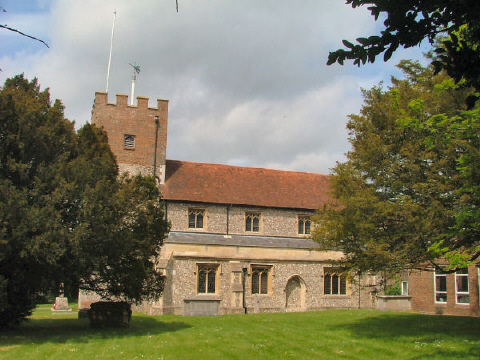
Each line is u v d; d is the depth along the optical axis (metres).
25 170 16.45
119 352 13.34
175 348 13.93
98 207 15.91
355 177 17.16
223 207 31.45
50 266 15.80
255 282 29.11
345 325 19.64
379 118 17.31
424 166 15.80
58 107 18.28
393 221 16.12
